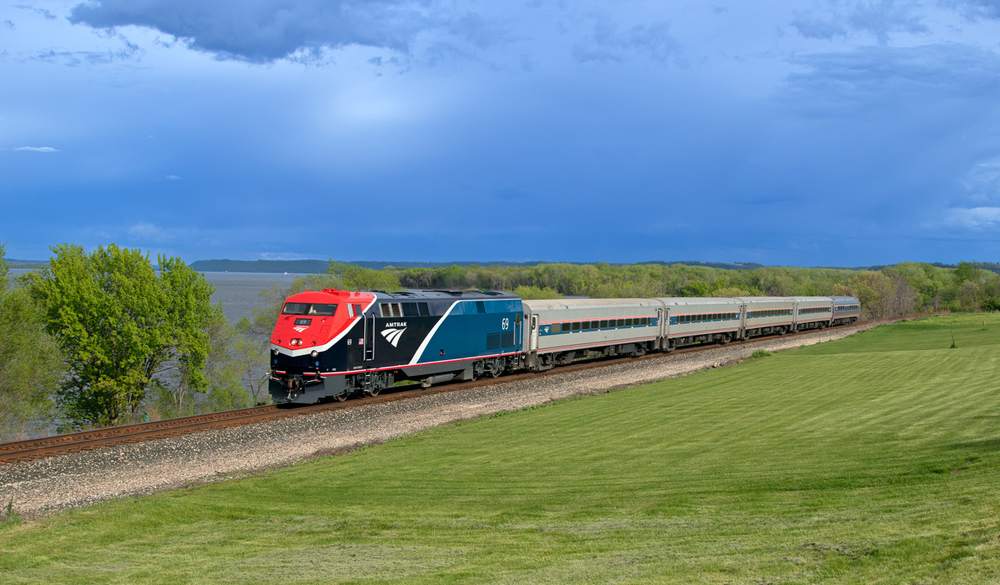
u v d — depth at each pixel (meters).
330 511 12.93
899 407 19.89
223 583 8.91
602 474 14.47
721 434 18.05
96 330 41.16
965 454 12.53
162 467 17.45
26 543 11.52
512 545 9.92
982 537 7.46
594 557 8.96
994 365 28.50
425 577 8.60
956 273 129.12
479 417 24.28
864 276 115.81
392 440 20.56
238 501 13.98
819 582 7.04
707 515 10.62
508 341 33.88
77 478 16.34
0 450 18.12
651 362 40.91
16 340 34.44
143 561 10.27
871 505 9.93
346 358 25.64
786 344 53.84
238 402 49.03
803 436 16.75
